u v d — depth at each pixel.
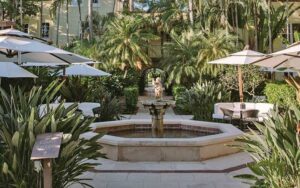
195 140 7.45
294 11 25.64
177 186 5.67
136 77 23.48
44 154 3.25
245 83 16.45
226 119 11.60
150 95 28.17
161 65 23.02
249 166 4.38
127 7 36.19
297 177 3.95
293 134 4.05
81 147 4.15
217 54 19.61
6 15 30.80
